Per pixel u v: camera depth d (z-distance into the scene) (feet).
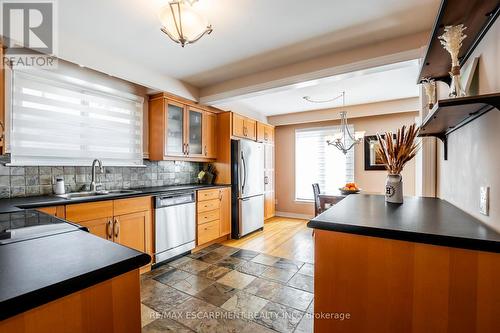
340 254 3.60
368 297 3.40
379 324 3.33
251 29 6.72
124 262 2.31
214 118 13.20
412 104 13.01
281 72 9.16
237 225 12.73
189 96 11.01
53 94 7.85
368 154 15.08
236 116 13.47
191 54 8.19
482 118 3.77
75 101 8.38
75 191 8.43
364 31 6.83
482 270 2.81
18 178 7.21
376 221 3.73
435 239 2.96
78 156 8.48
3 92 5.86
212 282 7.75
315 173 17.07
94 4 5.65
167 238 9.24
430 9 5.88
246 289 7.32
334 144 13.46
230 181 12.92
